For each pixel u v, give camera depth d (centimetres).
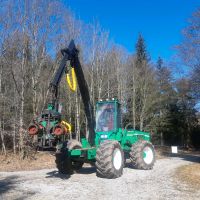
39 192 936
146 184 1084
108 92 3170
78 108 2828
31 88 2178
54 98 1071
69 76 1192
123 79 3825
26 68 2056
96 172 1275
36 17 2075
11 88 2231
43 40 2103
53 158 1973
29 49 2075
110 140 1255
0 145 2544
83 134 3291
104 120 1379
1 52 2003
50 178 1194
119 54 3731
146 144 1491
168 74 4659
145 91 4312
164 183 1105
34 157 1978
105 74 3241
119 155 1245
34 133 982
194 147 4709
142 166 1445
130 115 4247
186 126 4756
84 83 1255
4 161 1859
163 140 4956
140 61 4944
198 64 3089
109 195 911
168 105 4775
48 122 1012
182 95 4525
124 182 1116
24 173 1362
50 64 2181
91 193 932
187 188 1021
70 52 1147
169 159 2195
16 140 2253
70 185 1045
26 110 2191
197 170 1488
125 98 4006
